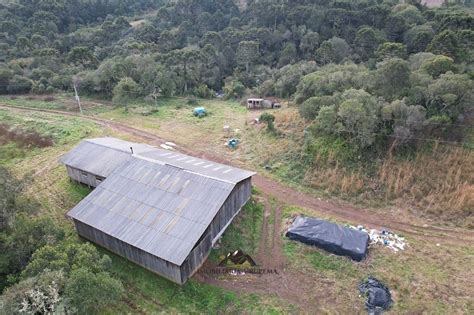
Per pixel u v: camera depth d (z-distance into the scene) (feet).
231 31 290.35
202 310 72.64
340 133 122.11
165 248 75.41
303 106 139.85
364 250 83.61
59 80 227.40
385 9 247.09
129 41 294.25
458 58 157.58
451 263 82.69
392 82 125.29
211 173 96.43
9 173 83.30
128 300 74.95
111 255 86.17
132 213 85.56
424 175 108.58
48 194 113.19
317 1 287.07
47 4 323.16
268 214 102.47
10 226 74.28
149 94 217.56
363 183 110.93
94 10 371.35
